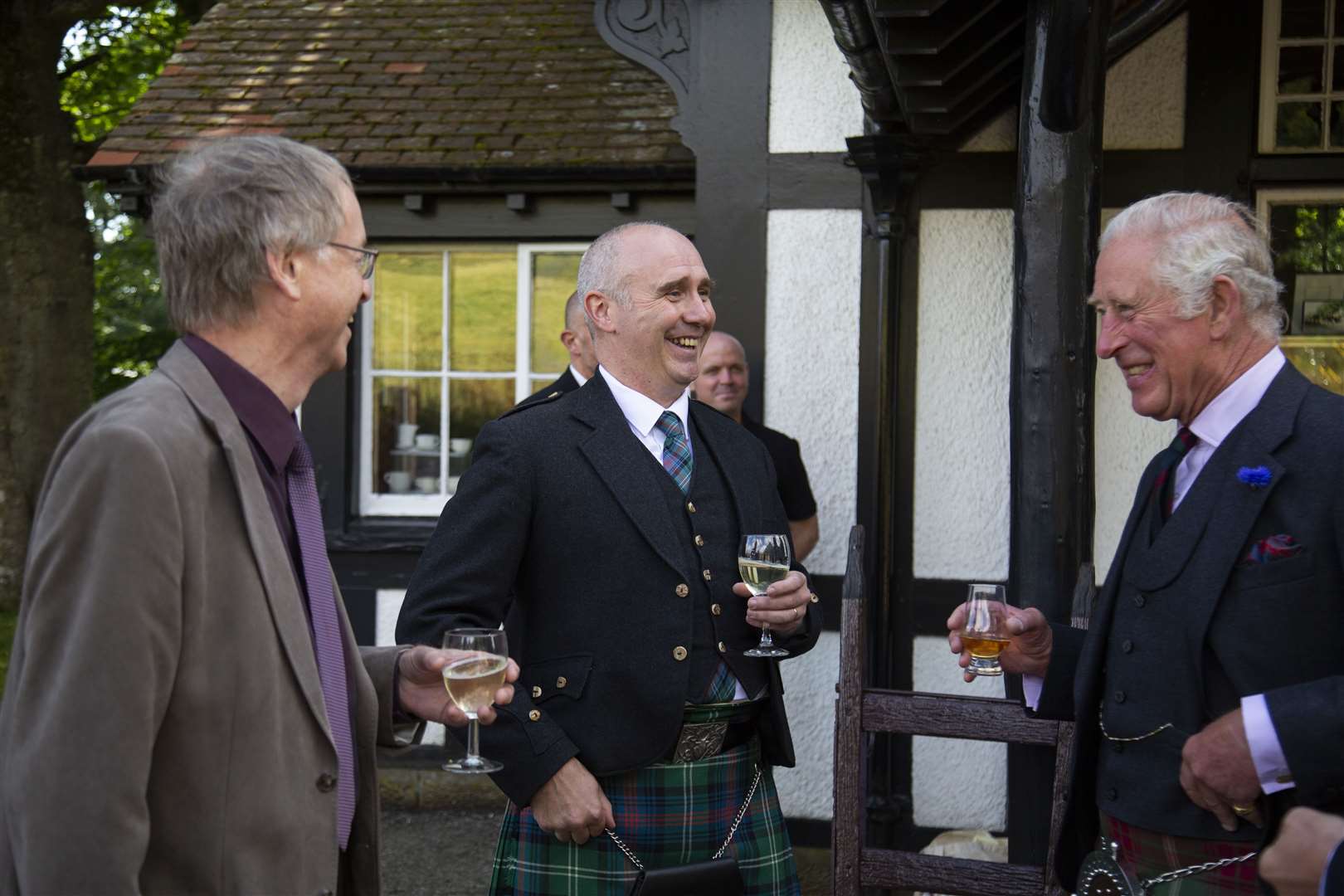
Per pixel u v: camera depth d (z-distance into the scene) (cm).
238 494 148
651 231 236
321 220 156
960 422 420
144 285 1598
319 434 532
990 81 377
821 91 435
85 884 130
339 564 528
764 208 439
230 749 143
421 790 512
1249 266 181
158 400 145
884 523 421
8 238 803
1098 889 192
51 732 132
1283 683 169
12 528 800
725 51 443
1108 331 190
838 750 281
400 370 542
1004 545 417
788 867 232
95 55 1105
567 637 218
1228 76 404
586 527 220
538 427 227
